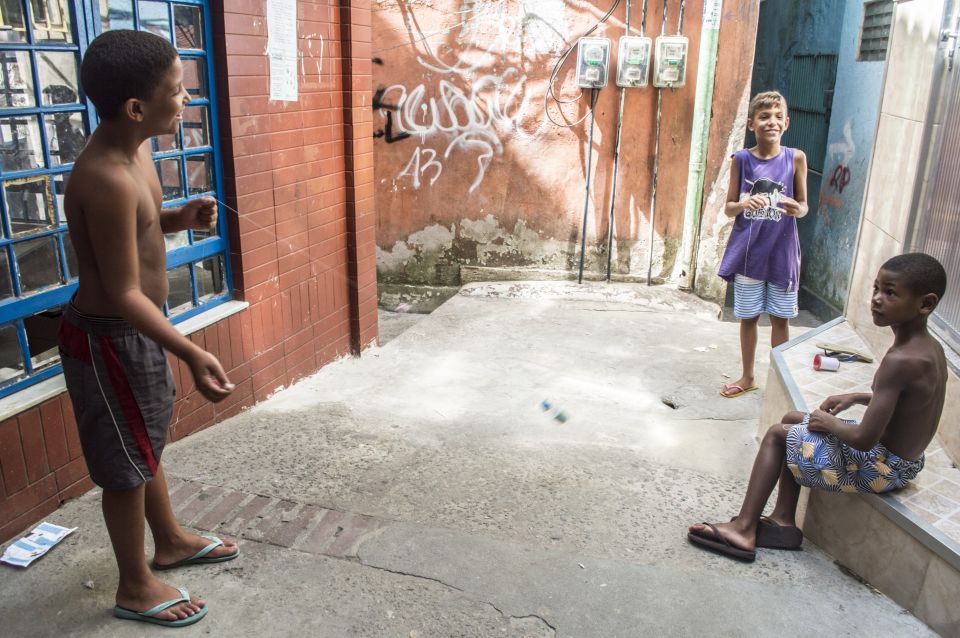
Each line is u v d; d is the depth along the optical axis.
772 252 4.59
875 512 2.79
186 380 3.83
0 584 2.68
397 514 3.22
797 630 2.56
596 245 7.04
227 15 3.79
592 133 6.71
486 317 6.47
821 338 4.45
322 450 3.82
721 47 6.24
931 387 2.61
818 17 8.78
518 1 6.49
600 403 4.73
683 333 6.15
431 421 4.32
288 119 4.38
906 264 2.56
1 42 2.81
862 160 7.11
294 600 2.63
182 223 2.64
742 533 2.98
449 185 7.04
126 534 2.43
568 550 2.99
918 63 3.99
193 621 2.50
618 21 6.43
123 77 2.08
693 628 2.55
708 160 6.52
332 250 5.05
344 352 5.36
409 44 6.71
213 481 3.44
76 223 2.17
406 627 2.52
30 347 3.14
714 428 4.38
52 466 3.09
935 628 2.55
